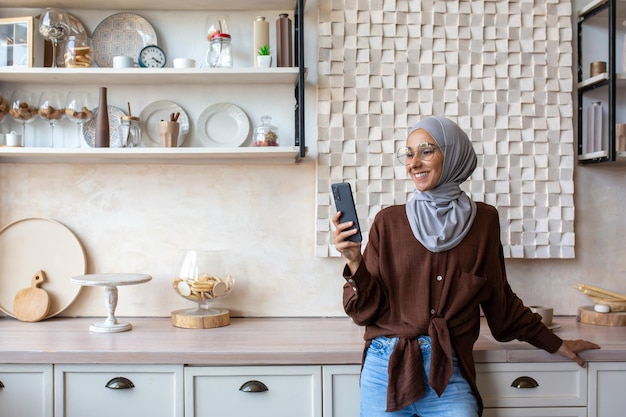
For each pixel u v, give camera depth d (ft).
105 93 8.20
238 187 8.71
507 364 6.88
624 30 9.06
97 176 8.68
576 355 6.82
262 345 7.00
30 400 6.77
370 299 6.30
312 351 6.75
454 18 8.75
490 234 6.46
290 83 8.73
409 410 6.20
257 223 8.73
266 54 8.21
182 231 8.71
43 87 8.67
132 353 6.70
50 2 8.38
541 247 8.77
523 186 8.77
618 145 8.42
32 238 8.60
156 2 8.39
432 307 6.19
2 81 8.57
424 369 6.10
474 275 6.22
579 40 8.98
